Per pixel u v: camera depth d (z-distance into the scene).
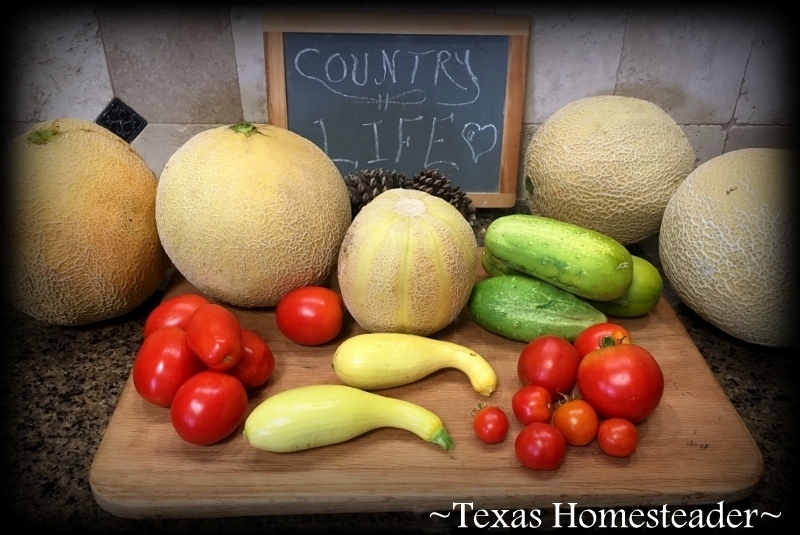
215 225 0.77
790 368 0.87
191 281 0.86
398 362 0.74
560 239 0.80
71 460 0.74
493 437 0.69
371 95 1.12
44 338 0.92
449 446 0.69
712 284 0.81
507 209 1.22
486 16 1.07
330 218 0.82
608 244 0.80
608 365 0.69
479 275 0.97
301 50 1.08
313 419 0.67
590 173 0.94
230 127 0.83
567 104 1.12
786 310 0.79
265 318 0.88
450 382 0.79
